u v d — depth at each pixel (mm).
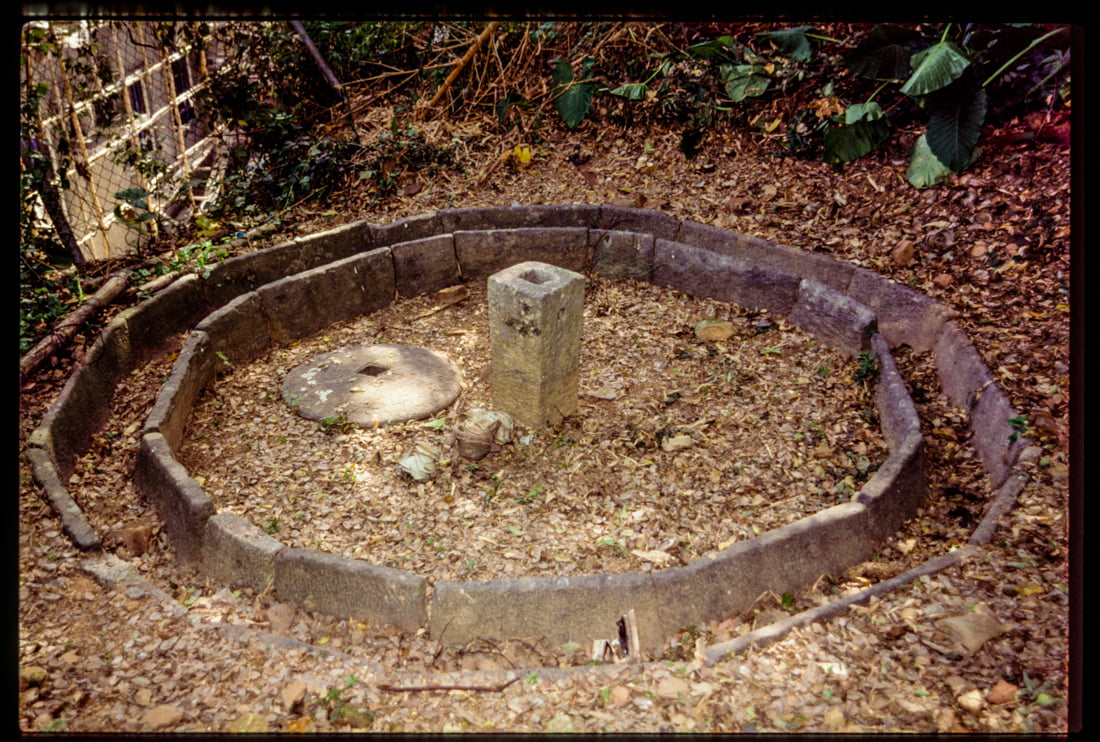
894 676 2764
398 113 7859
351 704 2732
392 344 5633
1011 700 2609
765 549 3391
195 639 3047
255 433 4680
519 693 2775
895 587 3172
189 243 6129
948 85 5664
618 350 5469
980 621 2912
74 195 5938
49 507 3670
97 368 4645
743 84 6656
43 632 3062
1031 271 5215
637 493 4102
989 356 4598
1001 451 4012
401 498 4117
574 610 3219
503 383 4586
